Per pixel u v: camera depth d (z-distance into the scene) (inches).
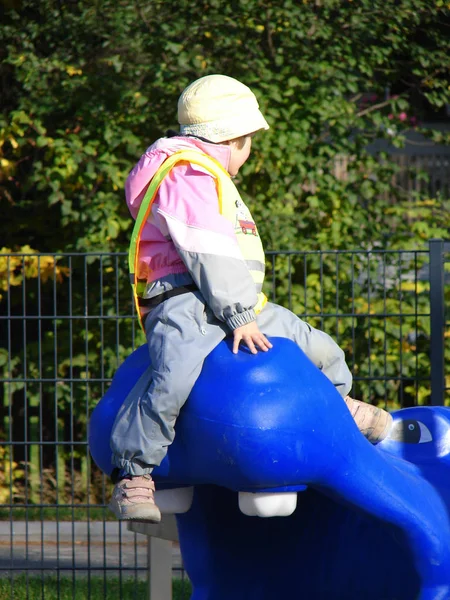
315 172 847.1
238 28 856.9
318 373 291.1
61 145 826.2
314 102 848.3
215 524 340.2
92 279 882.1
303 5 869.8
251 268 306.3
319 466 282.2
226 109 311.3
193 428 280.2
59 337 881.5
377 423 335.9
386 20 888.3
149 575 448.5
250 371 279.4
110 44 842.8
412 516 297.0
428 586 300.4
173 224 285.7
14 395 908.6
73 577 552.4
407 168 943.0
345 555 339.0
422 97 1026.7
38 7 886.4
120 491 284.4
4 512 829.8
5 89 921.5
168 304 290.0
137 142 837.2
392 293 823.7
